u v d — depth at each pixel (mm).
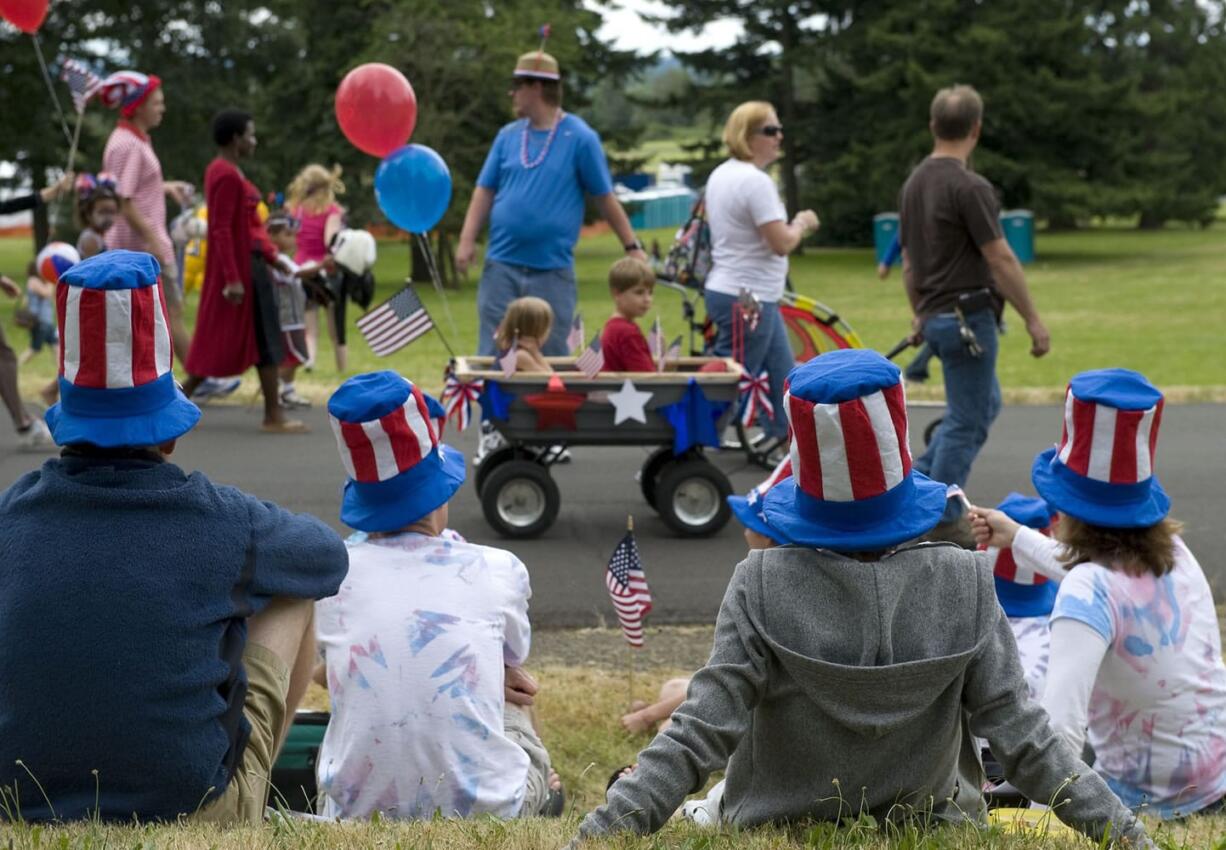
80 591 3004
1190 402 13477
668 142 136500
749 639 2963
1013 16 48500
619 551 5766
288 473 9945
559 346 10086
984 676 2994
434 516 4004
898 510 2994
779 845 3027
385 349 8938
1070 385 4211
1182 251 47031
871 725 2965
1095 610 4109
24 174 44188
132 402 3096
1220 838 3729
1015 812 3912
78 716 3000
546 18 41531
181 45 43906
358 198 42906
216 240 11023
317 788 4223
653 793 2863
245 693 3189
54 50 41812
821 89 53594
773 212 9602
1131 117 49500
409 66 38812
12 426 11375
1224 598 7469
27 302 17422
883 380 2912
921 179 8344
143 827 3023
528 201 9883
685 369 9141
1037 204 49344
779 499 3119
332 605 3816
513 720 4160
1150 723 4211
